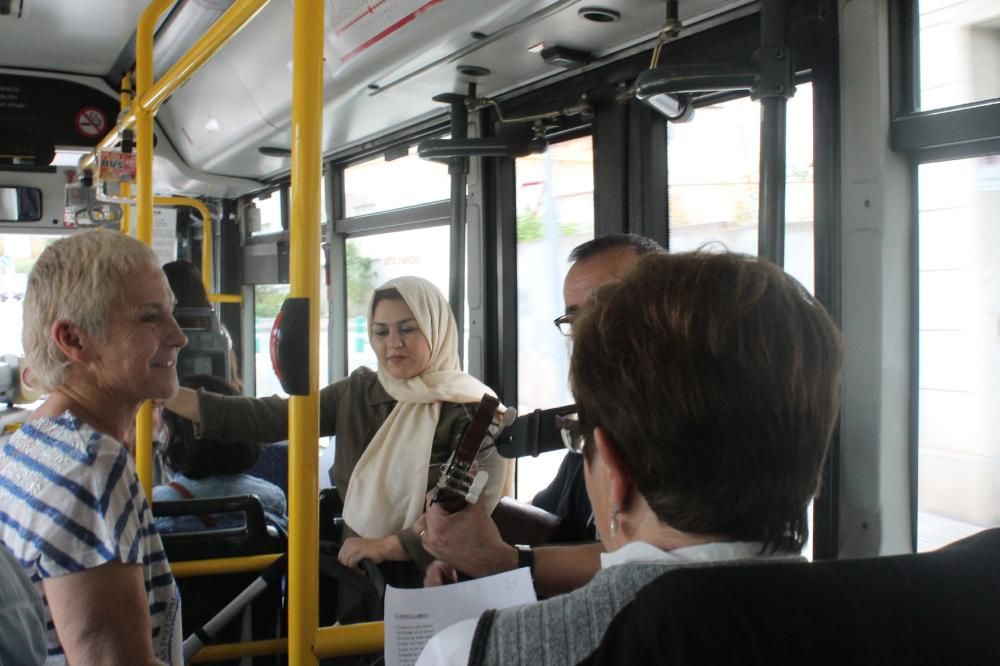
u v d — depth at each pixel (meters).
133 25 3.69
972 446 1.70
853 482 1.80
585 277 1.52
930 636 0.50
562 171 2.65
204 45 1.40
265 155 3.85
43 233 4.18
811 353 0.59
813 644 0.48
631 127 2.33
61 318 1.12
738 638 0.48
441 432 1.99
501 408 1.40
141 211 1.93
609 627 0.52
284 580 1.83
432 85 2.64
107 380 1.15
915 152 1.75
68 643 0.98
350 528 2.01
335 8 2.31
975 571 0.54
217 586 1.88
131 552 1.02
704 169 2.18
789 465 0.58
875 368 1.76
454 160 2.84
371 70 2.40
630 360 0.59
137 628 1.01
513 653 0.60
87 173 4.10
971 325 1.68
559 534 1.85
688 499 0.58
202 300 3.39
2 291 4.45
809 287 1.91
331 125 3.26
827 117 1.84
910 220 1.77
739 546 0.59
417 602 1.04
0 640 0.52
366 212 3.86
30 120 4.40
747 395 0.56
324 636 1.10
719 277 0.60
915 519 1.81
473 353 2.96
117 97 4.56
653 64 1.93
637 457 0.60
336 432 2.16
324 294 4.27
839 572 0.52
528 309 2.82
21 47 4.03
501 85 2.65
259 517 1.91
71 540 0.98
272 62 2.86
